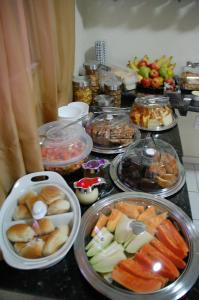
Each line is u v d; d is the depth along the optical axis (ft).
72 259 2.07
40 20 2.86
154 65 5.01
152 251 2.08
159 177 2.74
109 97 4.43
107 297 1.79
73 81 4.32
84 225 2.29
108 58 5.56
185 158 6.63
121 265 1.99
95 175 2.86
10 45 2.09
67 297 1.83
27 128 2.40
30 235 2.00
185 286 1.84
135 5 4.87
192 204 5.76
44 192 2.31
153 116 3.87
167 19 4.95
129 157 2.99
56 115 3.51
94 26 5.18
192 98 4.75
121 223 2.31
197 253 2.04
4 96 2.10
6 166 2.47
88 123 3.78
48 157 2.84
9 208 2.21
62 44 3.65
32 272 1.99
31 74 2.81
